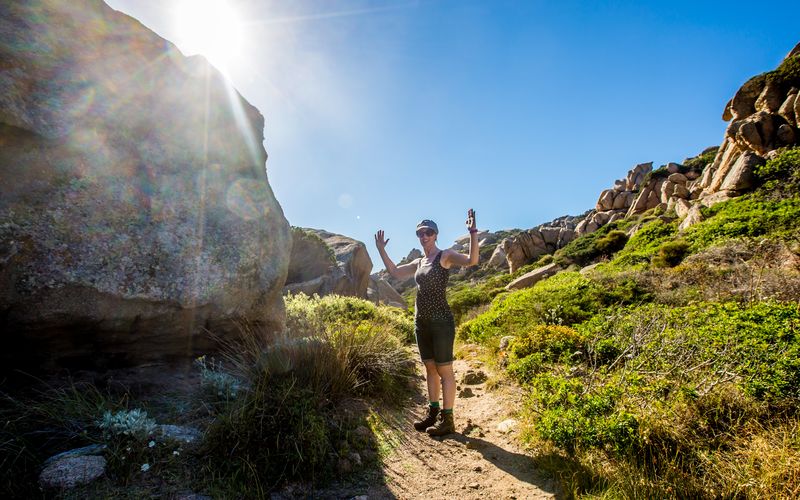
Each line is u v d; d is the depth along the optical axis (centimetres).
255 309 439
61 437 231
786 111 1917
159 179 358
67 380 295
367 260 2939
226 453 240
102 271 299
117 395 296
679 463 262
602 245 2477
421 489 264
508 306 920
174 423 274
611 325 624
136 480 212
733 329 484
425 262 372
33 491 188
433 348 357
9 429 218
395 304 3156
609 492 243
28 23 287
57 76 297
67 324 288
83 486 197
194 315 367
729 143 2392
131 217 326
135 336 333
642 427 283
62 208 283
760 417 297
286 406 278
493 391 473
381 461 293
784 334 448
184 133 397
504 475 286
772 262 880
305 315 706
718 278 863
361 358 423
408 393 463
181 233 361
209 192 404
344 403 367
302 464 254
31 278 264
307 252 2353
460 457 315
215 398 307
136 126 352
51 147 285
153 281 329
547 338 539
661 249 1330
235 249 406
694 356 408
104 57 337
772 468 229
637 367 409
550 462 290
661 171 3700
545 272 2266
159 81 383
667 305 744
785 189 1445
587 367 448
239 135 472
